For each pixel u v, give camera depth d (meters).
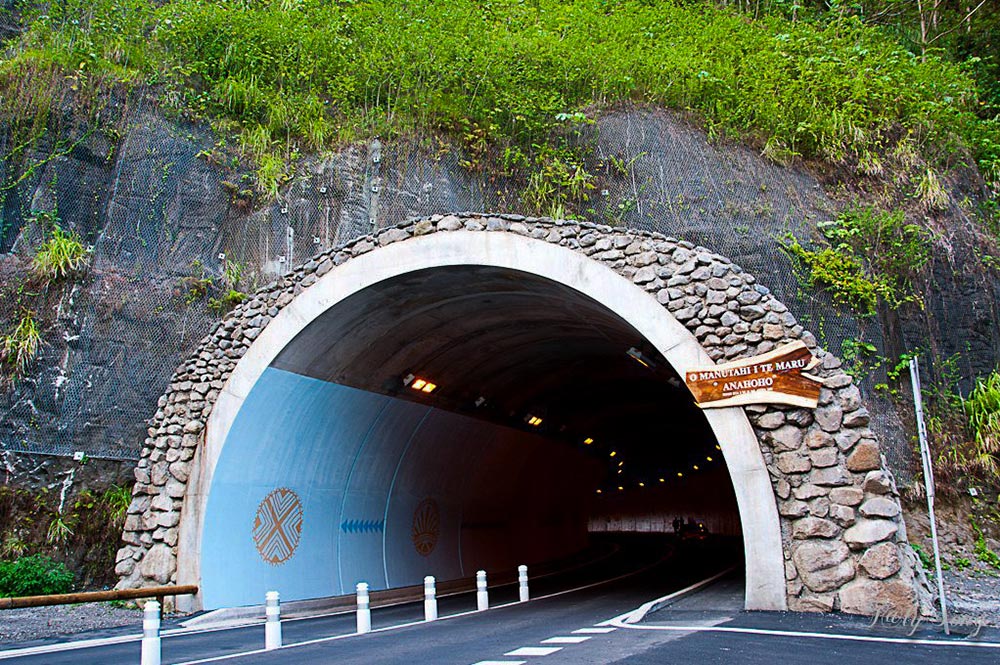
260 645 9.59
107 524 15.61
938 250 18.47
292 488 15.00
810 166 20.06
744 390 11.07
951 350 17.55
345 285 13.59
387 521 17.92
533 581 22.89
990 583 13.71
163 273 18.27
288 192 20.22
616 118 21.00
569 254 12.51
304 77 22.25
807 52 23.67
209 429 13.73
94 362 16.64
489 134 21.19
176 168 19.44
